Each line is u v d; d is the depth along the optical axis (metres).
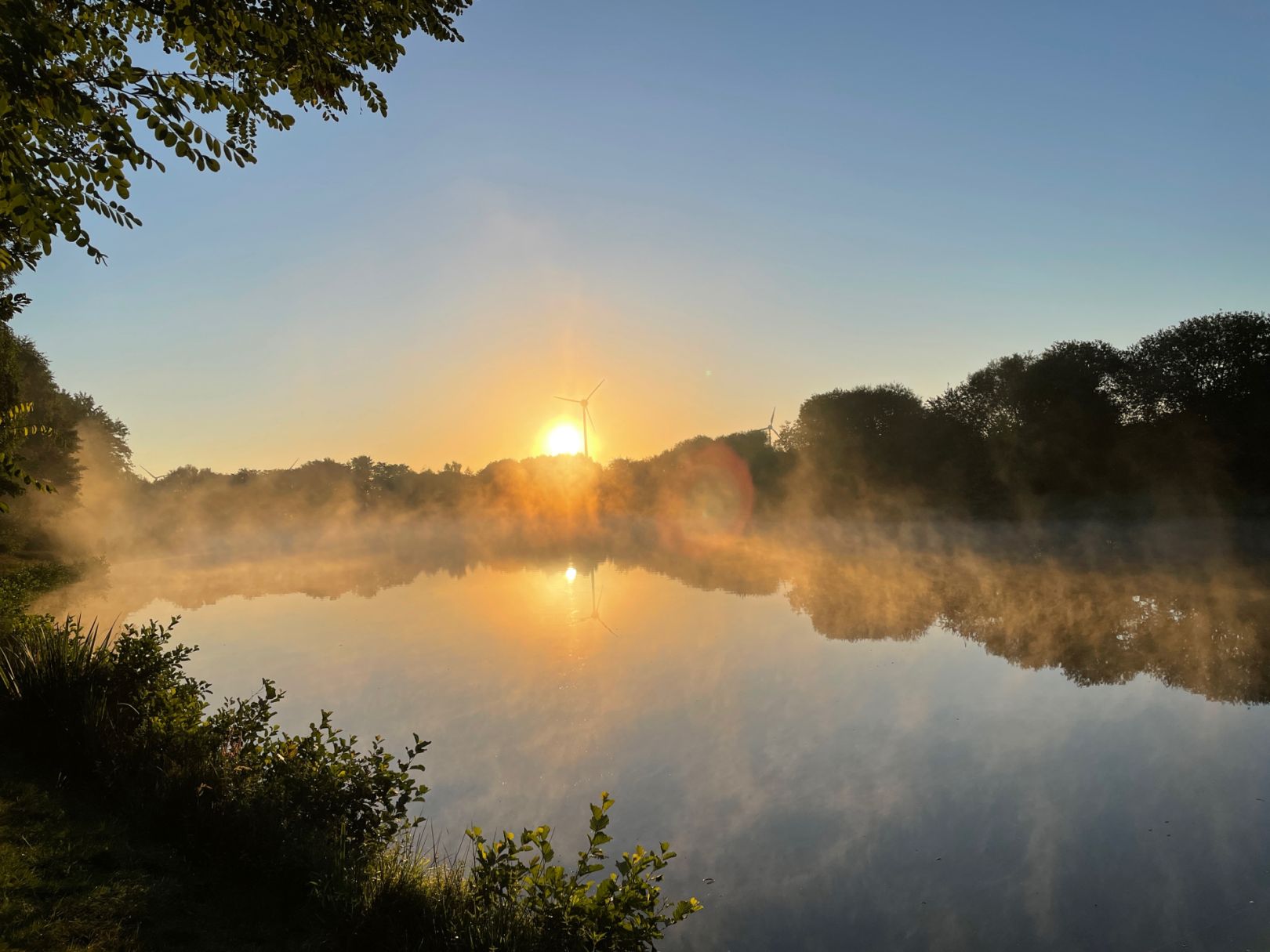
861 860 8.69
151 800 6.86
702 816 9.87
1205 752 11.56
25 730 7.81
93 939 4.83
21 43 4.00
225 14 5.34
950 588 30.38
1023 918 7.45
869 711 14.30
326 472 139.88
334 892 5.74
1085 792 10.34
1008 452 56.09
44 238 4.40
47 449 37.66
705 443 107.69
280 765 7.39
